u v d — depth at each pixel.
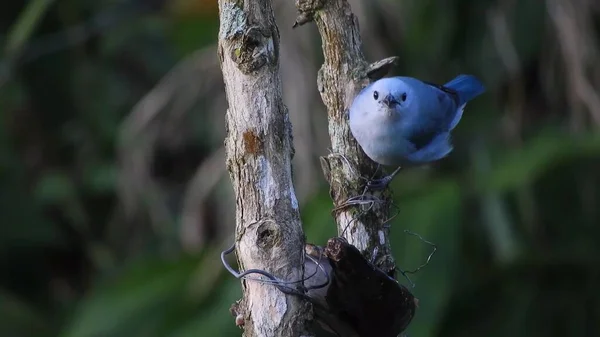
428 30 11.33
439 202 10.23
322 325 5.48
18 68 13.22
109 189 13.18
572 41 11.24
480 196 11.09
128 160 12.36
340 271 5.29
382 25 11.17
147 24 13.48
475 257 11.84
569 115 11.61
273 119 5.00
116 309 11.22
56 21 13.35
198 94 11.91
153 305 11.09
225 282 10.77
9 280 13.58
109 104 13.56
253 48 5.00
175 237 12.48
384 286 5.36
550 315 11.71
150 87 13.73
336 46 6.53
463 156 11.68
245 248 4.95
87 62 13.58
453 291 10.95
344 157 6.42
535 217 11.66
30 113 13.40
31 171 13.45
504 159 11.09
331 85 6.59
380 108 6.54
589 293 11.73
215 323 10.33
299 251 4.96
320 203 9.77
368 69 6.56
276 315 4.86
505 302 11.78
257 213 4.95
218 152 11.39
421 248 9.76
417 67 11.49
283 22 10.48
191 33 12.19
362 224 6.27
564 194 11.79
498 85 11.66
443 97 7.84
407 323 5.62
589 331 11.68
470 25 11.54
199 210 11.61
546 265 11.70
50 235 13.34
